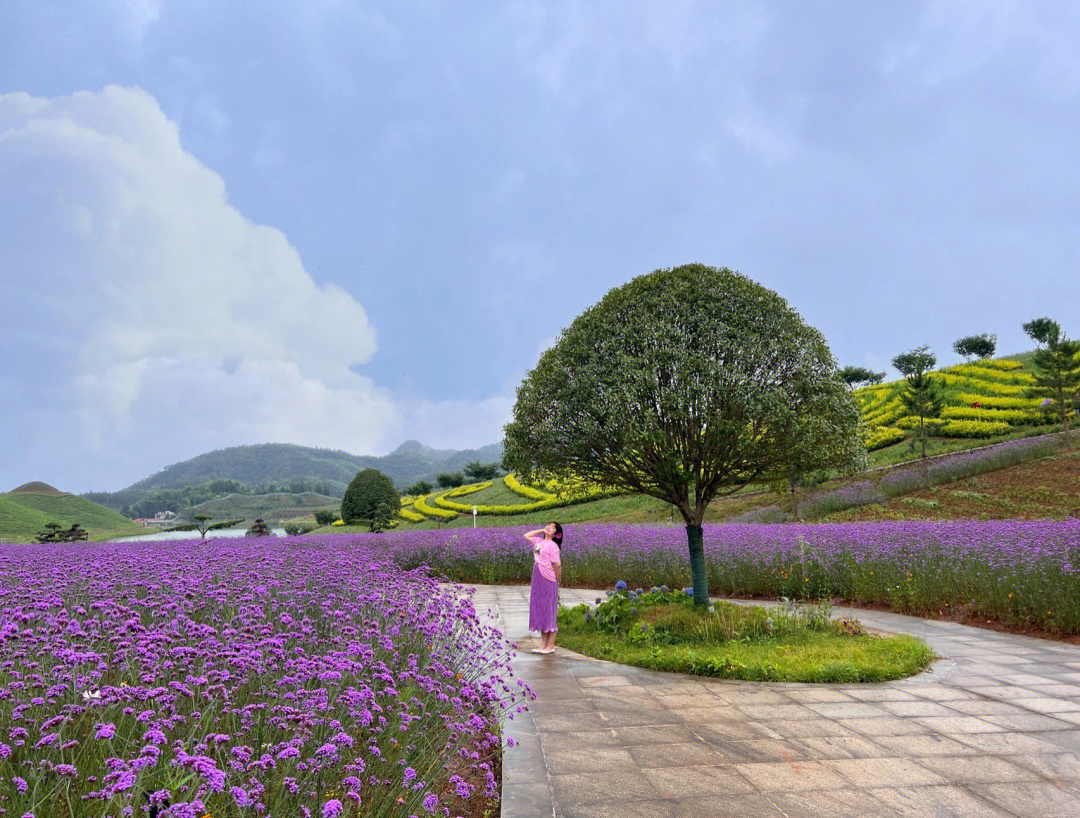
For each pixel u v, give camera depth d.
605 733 4.58
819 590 11.27
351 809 2.47
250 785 2.22
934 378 37.41
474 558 15.21
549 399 8.22
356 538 18.08
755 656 6.63
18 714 2.55
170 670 3.36
